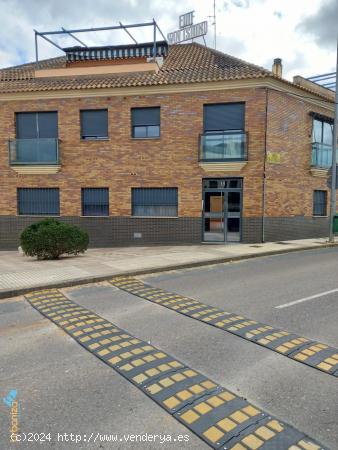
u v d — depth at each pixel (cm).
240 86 1423
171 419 286
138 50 1742
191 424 279
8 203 1623
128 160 1535
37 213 1620
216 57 1752
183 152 1490
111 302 620
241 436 265
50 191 1606
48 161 1564
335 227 1605
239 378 349
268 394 320
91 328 488
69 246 1083
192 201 1502
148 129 1527
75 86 1524
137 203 1555
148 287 725
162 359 391
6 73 1858
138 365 377
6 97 1576
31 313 563
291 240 1559
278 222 1512
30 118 1595
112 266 917
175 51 1942
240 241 1476
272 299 628
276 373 358
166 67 1691
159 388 332
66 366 379
